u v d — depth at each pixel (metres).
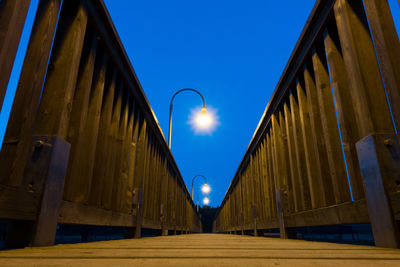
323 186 3.04
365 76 2.17
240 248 1.81
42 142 1.87
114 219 3.35
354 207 2.24
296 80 4.00
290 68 4.10
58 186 1.93
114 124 3.63
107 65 3.47
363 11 2.40
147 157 5.58
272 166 5.65
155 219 6.27
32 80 1.80
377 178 1.89
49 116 2.01
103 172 3.08
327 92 3.08
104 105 3.31
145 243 2.48
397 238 1.71
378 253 1.41
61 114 2.01
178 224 11.03
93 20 2.69
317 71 3.17
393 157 1.90
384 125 2.03
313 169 3.44
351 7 2.40
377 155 1.90
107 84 3.40
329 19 2.84
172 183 9.40
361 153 2.09
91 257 1.16
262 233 7.05
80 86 2.56
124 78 3.87
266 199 6.12
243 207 9.73
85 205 2.50
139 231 4.41
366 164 2.02
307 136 3.61
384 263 1.01
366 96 2.10
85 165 2.66
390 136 1.96
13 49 1.54
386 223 1.80
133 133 4.66
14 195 1.53
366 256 1.23
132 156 4.52
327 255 1.29
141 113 5.12
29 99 1.76
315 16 3.03
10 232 1.69
